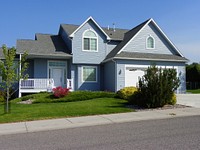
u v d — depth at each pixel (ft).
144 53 83.41
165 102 50.03
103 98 64.39
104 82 85.92
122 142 24.50
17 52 76.38
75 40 82.43
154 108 48.62
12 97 78.28
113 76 78.33
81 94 67.10
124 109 46.68
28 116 40.91
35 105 54.85
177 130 29.43
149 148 22.08
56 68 85.15
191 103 55.83
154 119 38.50
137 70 78.84
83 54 83.20
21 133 31.37
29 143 25.79
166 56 83.92
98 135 28.25
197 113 42.19
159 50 85.71
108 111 44.62
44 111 45.09
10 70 44.32
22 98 68.23
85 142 25.16
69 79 80.28
